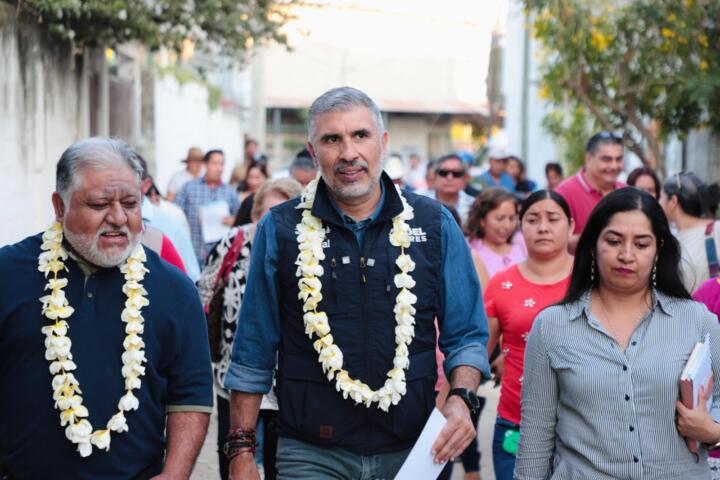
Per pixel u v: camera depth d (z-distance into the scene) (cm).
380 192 424
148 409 371
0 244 977
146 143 1880
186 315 382
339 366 404
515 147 2455
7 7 999
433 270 420
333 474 414
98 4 1077
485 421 905
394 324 411
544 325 409
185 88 2277
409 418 412
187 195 1293
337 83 5488
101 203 357
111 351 366
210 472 753
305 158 845
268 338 426
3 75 988
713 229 658
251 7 1255
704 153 1312
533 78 2192
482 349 425
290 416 417
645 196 402
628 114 1163
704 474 393
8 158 1009
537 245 562
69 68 1270
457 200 905
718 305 500
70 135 1282
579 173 820
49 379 360
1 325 361
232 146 3309
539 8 1178
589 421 392
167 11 1196
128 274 373
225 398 588
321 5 1289
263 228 430
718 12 1097
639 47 1137
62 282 365
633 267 394
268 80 5434
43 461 359
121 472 363
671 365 389
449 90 5519
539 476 409
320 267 412
